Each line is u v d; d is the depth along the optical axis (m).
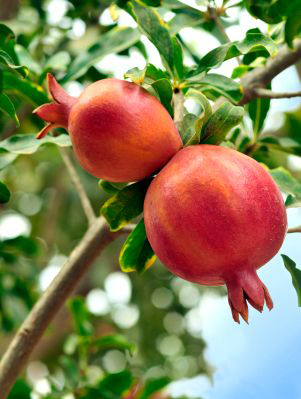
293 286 0.74
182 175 0.62
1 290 1.17
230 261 0.62
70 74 0.86
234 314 0.63
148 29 0.74
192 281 0.64
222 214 0.61
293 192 0.77
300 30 0.79
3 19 1.21
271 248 0.63
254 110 0.87
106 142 0.64
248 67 0.80
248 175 0.62
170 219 0.62
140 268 0.74
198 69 0.73
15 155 0.82
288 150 0.88
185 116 0.69
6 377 0.78
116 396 1.00
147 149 0.64
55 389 1.01
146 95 0.65
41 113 0.67
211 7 0.83
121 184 0.75
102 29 1.04
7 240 1.14
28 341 0.79
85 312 1.07
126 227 0.80
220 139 0.67
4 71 0.83
